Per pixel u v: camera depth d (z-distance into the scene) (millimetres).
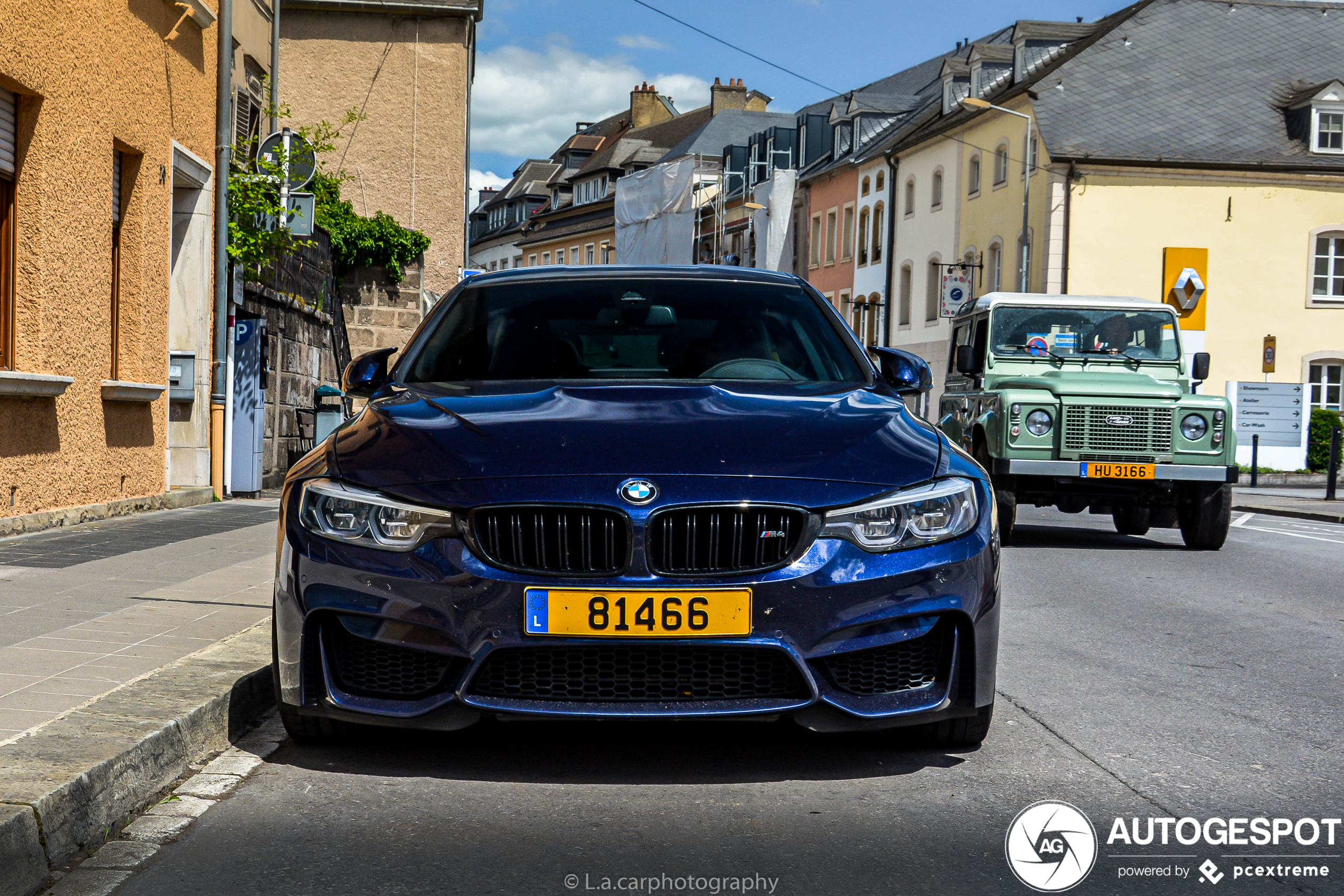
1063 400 12969
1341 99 36719
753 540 4086
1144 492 13219
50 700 4488
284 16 29094
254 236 15008
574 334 5582
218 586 7359
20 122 9922
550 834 3764
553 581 4023
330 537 4238
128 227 12148
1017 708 5562
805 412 4648
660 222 64438
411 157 29375
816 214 59969
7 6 9344
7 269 9922
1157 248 36344
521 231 101188
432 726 4152
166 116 12688
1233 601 9312
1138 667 6633
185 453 14078
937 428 4941
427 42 29312
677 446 4273
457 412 4645
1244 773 4594
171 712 4359
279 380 17000
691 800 4109
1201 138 36969
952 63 47781
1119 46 39125
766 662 4102
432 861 3533
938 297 47281
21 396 9805
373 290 23875
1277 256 36531
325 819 3885
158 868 3465
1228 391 35625
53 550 8898
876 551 4156
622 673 4090
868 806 4082
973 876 3477
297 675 4309
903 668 4266
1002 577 10422
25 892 3270
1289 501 23734
